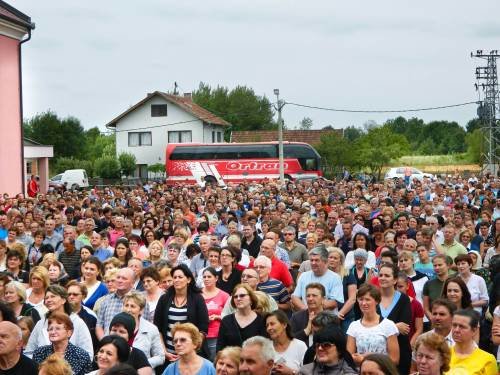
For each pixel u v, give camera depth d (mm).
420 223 16125
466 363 7219
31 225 17188
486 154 60156
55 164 74500
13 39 34938
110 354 6738
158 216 20391
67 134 78125
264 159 60406
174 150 61406
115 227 16609
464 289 9234
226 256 10906
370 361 5520
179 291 9234
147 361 7547
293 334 8273
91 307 10547
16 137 35469
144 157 76125
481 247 15562
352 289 10445
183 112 75625
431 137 137125
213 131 80250
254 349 6039
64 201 24828
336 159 71875
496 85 58000
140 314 8555
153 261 12883
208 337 9688
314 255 10312
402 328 8625
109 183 68062
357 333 8258
